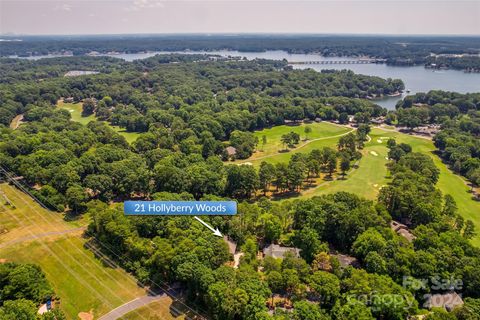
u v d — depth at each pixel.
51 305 84.75
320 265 91.06
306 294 83.19
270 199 139.12
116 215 105.88
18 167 146.00
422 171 147.88
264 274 88.94
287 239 107.75
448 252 89.69
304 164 152.12
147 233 103.88
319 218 106.69
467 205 137.88
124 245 99.75
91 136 183.88
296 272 85.44
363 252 94.31
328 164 165.50
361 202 115.31
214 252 92.00
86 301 86.19
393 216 123.25
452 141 188.38
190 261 86.56
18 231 113.25
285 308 80.12
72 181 133.75
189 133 197.50
